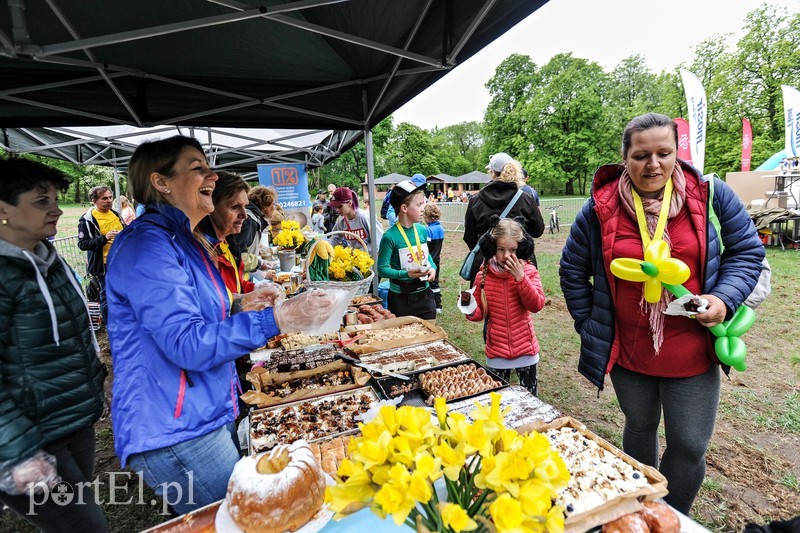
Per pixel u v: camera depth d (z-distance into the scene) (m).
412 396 2.17
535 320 5.85
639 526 1.12
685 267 1.43
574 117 41.09
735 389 3.65
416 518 0.84
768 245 9.98
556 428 1.64
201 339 1.15
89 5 2.13
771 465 2.66
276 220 5.84
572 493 1.24
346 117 4.15
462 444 0.82
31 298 1.40
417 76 2.98
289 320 1.18
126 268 1.19
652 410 1.88
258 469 1.16
